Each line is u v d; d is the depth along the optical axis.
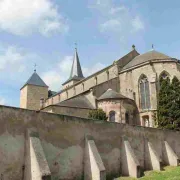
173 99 38.75
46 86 77.62
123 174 24.67
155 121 41.56
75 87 60.59
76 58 89.88
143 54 52.84
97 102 43.62
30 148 17.69
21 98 78.56
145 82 46.19
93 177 20.86
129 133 26.61
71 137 21.12
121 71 49.88
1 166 16.52
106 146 23.86
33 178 16.91
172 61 44.53
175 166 29.19
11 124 17.52
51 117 20.00
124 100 42.97
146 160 27.89
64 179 19.94
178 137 33.38
